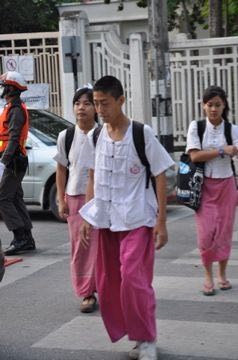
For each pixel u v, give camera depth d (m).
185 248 13.40
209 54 22.67
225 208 10.17
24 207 13.56
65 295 10.48
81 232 7.87
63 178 9.73
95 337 8.61
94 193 7.77
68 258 12.98
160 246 7.50
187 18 28.47
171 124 20.14
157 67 19.73
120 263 7.59
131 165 7.47
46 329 8.96
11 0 30.25
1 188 13.16
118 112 7.44
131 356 7.84
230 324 8.92
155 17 19.59
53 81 23.75
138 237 7.41
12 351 8.23
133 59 22.66
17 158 13.14
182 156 10.23
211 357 7.86
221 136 10.04
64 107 23.12
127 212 7.44
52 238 14.88
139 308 7.32
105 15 33.31
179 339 8.43
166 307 9.67
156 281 11.02
